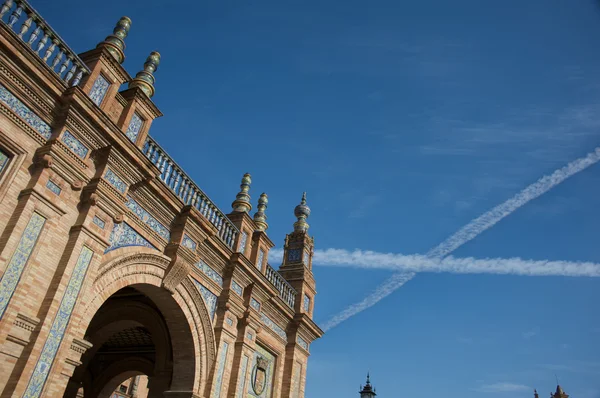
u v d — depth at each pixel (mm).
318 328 24562
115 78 13844
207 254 17391
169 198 15336
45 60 11781
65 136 11969
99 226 12641
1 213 10336
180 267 15484
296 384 22812
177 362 16438
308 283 25641
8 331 10016
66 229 11750
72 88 11789
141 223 14516
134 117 14547
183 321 16250
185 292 16156
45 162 11203
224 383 17266
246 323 18938
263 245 21703
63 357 11008
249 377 18906
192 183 16875
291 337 23219
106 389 22797
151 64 16016
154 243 15070
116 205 13133
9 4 10945
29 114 11352
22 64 10961
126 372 22734
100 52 13453
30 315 10539
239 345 18578
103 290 12953
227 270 18453
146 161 13977
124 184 13656
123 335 21859
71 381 19078
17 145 10914
